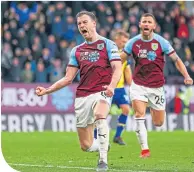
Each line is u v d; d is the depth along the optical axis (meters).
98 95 15.67
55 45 38.62
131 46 19.44
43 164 17.75
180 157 19.84
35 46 37.78
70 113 34.31
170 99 35.75
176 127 35.59
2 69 36.28
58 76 36.69
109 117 33.91
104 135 15.43
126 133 31.88
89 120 16.06
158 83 19.39
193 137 29.16
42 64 36.53
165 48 19.27
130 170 15.87
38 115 33.88
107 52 15.74
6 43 37.06
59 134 30.95
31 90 33.91
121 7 42.38
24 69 36.56
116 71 15.50
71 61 16.19
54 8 40.47
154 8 43.22
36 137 28.91
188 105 36.12
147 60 19.28
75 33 40.19
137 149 22.88
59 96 34.16
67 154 20.94
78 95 15.95
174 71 38.75
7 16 39.00
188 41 42.34
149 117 34.81
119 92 24.72
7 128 33.25
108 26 41.38
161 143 25.72
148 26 19.03
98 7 41.56
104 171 15.38
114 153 21.25
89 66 15.74
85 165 17.38
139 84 19.36
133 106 19.34
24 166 17.20
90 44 15.88
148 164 17.58
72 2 41.28
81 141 16.47
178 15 43.34
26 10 39.66
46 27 39.91
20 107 33.59
